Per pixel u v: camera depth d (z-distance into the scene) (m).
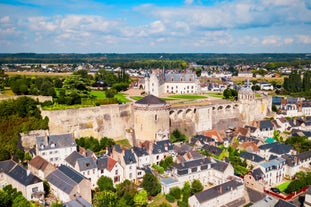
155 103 166.25
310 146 161.75
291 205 97.31
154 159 136.25
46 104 160.62
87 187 103.19
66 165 119.88
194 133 190.00
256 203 105.44
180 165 120.31
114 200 99.94
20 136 140.00
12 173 110.25
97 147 149.75
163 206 100.75
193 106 190.25
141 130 166.38
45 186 108.50
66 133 150.25
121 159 124.69
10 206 95.94
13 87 176.50
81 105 164.00
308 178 124.25
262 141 164.12
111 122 167.62
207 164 125.12
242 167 134.12
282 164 135.38
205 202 103.12
